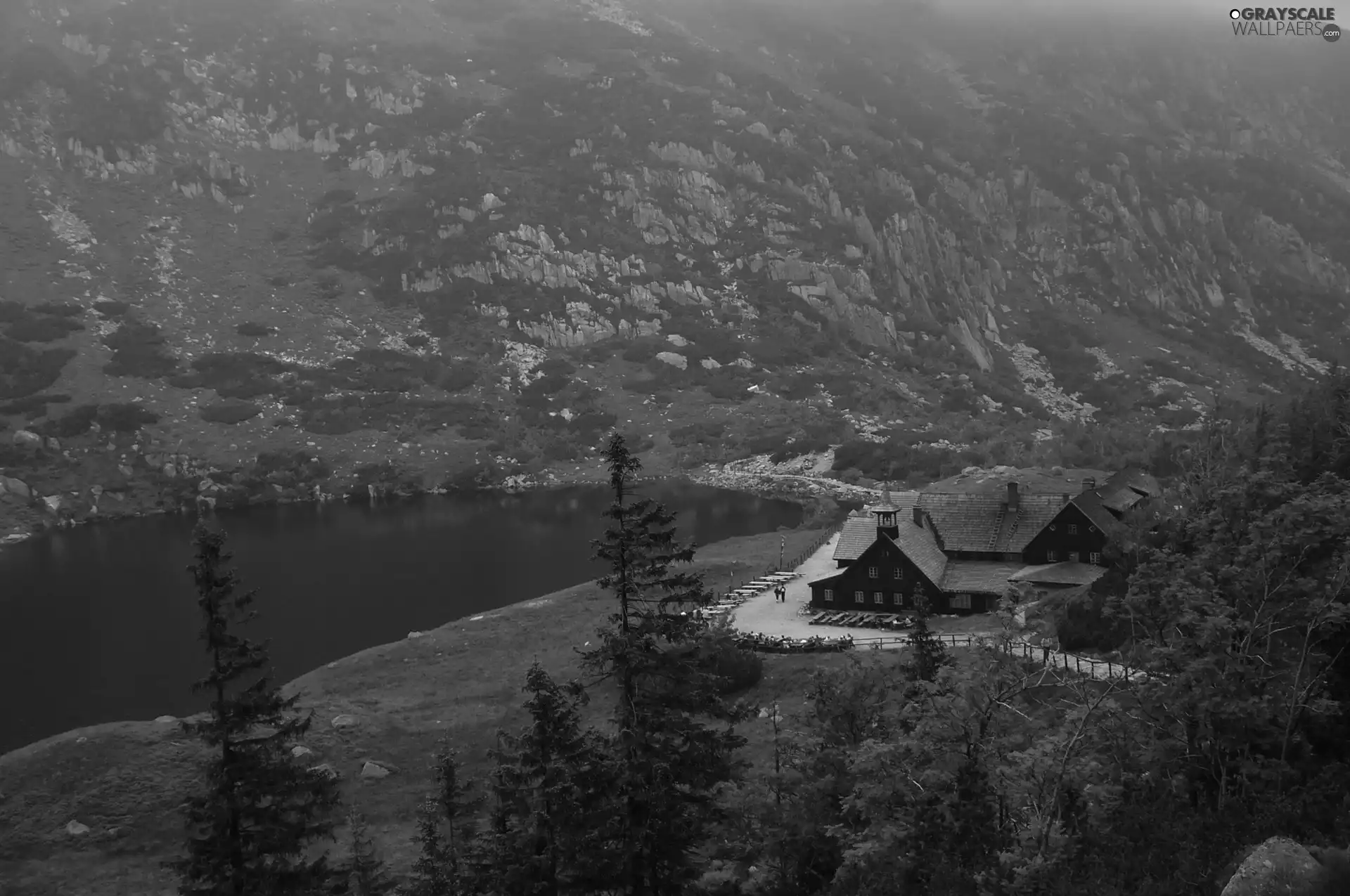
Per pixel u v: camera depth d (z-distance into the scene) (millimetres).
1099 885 23000
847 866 28578
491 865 34594
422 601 111375
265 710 32719
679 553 32875
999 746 26828
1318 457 45531
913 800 26609
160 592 121250
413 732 65625
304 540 154125
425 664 80438
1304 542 27656
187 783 57656
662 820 31766
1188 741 27516
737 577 102438
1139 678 30609
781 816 33688
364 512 181000
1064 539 82750
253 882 31891
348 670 79438
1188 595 26641
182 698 81812
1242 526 29016
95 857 51562
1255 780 26797
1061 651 51312
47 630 103875
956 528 88688
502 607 105562
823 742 34438
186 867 32562
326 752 62281
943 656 37750
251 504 191500
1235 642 27391
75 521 176000
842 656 68875
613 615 33188
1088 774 25188
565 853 31609
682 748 33438
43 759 59406
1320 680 27062
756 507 175500
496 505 185875
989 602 78500
